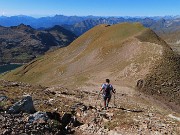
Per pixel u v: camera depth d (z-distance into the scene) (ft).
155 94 188.34
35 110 59.31
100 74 263.29
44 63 548.72
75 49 538.06
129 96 161.48
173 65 229.45
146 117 67.21
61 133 54.29
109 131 57.16
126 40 360.28
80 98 93.66
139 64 238.68
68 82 286.46
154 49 256.11
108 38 439.63
